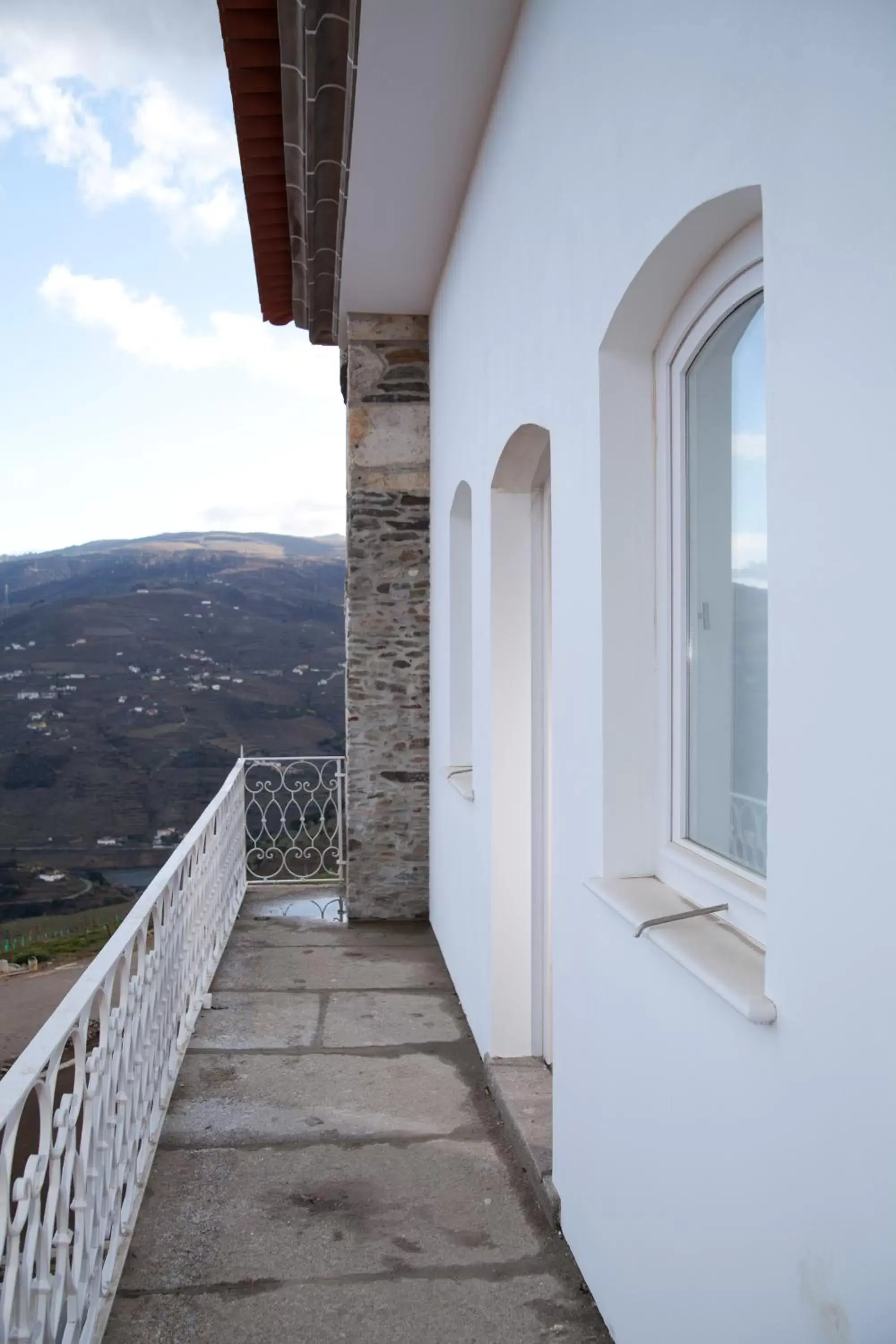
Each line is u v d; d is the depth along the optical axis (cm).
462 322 505
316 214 523
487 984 420
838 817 127
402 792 688
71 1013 217
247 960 590
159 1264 281
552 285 293
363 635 685
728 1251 166
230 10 362
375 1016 496
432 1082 414
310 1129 369
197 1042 457
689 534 230
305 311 693
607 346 240
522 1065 404
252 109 441
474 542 462
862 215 119
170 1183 328
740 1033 161
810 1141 136
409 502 683
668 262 204
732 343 206
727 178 161
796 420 137
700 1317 179
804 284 134
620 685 243
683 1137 189
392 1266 279
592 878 244
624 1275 229
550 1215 299
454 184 483
